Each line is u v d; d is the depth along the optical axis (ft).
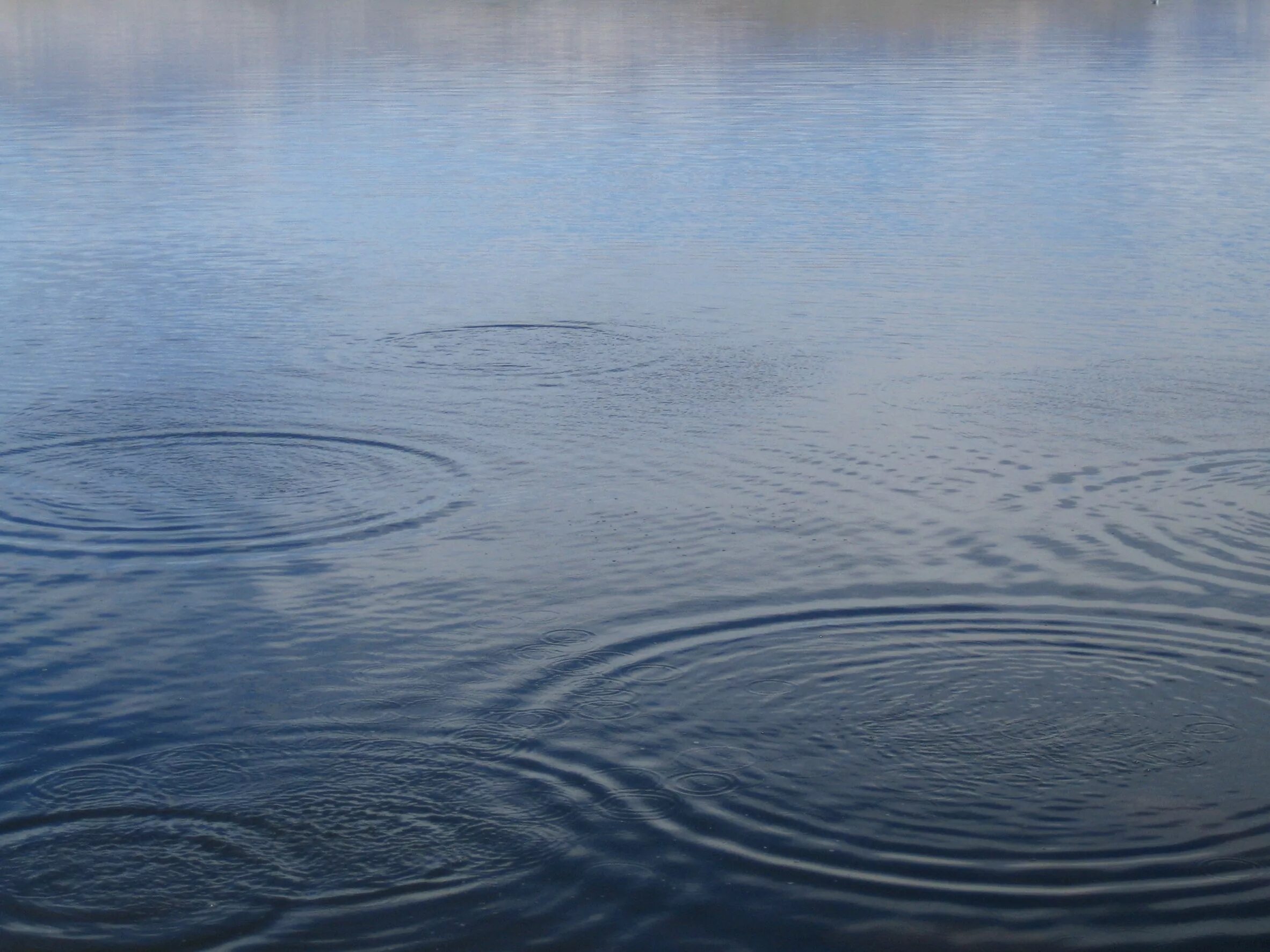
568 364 41.98
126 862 19.34
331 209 65.41
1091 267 52.85
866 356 42.50
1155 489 31.94
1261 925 18.03
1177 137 82.38
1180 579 27.48
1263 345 42.83
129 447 34.96
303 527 30.27
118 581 27.89
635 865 19.26
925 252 55.77
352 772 21.48
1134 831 19.84
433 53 141.79
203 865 19.29
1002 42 148.36
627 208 64.95
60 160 79.25
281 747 22.20
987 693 23.49
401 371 41.42
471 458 34.32
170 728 22.79
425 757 21.89
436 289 51.06
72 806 20.62
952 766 21.45
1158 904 18.40
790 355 42.63
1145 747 21.91
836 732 22.40
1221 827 19.89
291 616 26.45
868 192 67.92
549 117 94.89
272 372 41.37
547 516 30.86
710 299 49.39
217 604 26.94
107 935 17.95
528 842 19.75
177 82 117.91
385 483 32.78
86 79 120.57
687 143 83.20
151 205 66.74
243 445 35.14
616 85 112.47
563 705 23.36
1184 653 24.75
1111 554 28.63
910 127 88.07
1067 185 68.90
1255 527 29.84
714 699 23.44
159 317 47.75
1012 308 47.47
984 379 40.11
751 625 25.91
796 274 52.60
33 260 56.03
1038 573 27.78
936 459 34.04
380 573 28.14
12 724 22.94
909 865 19.20
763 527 30.22
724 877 19.02
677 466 33.81
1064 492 31.81
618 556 28.86
